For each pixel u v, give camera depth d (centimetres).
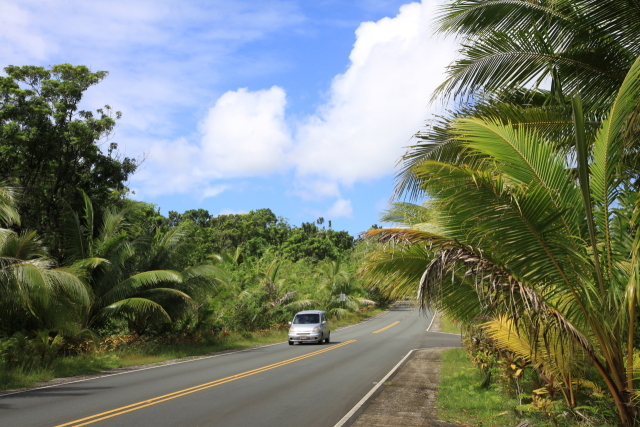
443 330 3766
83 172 2392
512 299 550
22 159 2236
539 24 755
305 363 1673
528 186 564
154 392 1080
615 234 610
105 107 2427
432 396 1050
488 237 602
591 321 598
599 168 582
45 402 959
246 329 3023
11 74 2267
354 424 788
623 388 583
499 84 786
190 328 2411
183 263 2306
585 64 754
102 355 1686
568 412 732
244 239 7706
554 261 592
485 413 842
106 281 1933
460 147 799
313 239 8006
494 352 1087
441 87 801
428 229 816
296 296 4016
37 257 1641
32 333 1589
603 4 702
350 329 4106
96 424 766
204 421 793
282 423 782
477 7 766
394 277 781
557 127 767
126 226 2191
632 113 570
